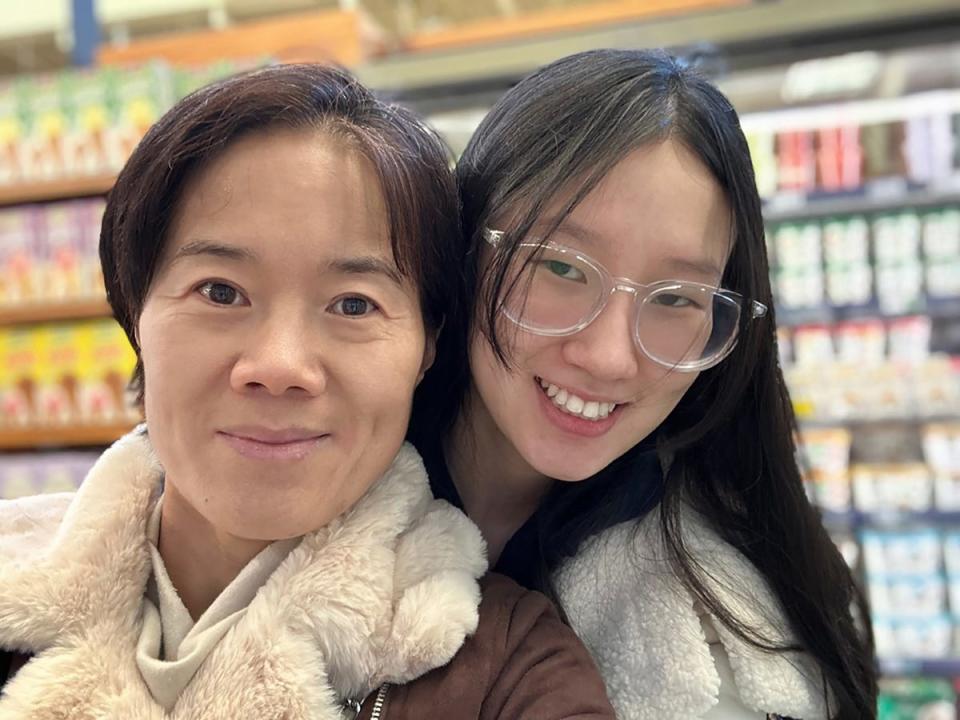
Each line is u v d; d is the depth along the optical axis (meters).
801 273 2.16
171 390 0.64
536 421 0.81
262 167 0.62
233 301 0.63
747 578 0.91
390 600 0.67
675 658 0.82
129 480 0.74
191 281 0.63
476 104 2.04
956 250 2.06
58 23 2.72
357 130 0.65
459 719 0.64
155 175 0.64
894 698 2.14
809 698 0.88
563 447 0.81
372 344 0.65
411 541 0.71
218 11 2.54
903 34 1.75
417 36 2.35
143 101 2.16
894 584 2.11
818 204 2.10
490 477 0.96
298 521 0.65
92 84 2.19
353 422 0.66
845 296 2.13
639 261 0.74
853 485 2.16
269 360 0.61
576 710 0.63
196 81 2.19
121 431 2.25
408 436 0.90
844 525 2.17
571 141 0.73
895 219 2.11
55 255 2.26
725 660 0.85
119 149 2.18
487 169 0.79
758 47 1.82
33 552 0.75
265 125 0.63
